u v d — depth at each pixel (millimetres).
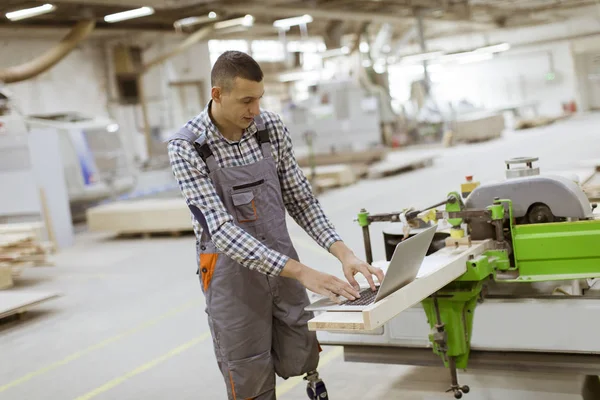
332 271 5973
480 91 27266
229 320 2299
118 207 9906
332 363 3646
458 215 2654
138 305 5656
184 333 4648
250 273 2293
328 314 2012
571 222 2568
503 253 2633
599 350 2529
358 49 17859
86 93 14898
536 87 26188
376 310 1893
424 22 18969
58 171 9641
